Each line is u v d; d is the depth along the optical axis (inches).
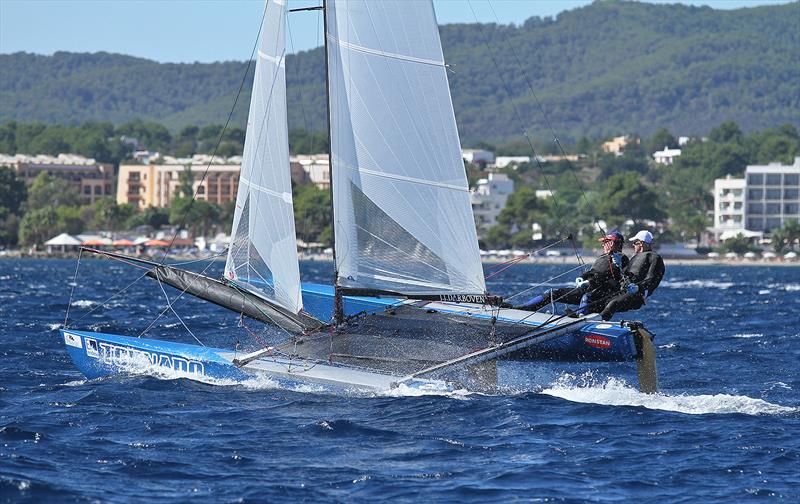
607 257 2551.7
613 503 1652.3
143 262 2600.9
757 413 2299.5
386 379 2383.1
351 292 2500.0
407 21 2447.1
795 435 2090.3
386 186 2466.8
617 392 2475.4
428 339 2514.8
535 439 2042.3
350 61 2454.5
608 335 2397.9
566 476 1793.8
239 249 2578.7
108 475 1763.0
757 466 1862.7
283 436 2036.2
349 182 2472.9
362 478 1760.6
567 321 2466.8
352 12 2447.1
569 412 2272.4
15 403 2351.1
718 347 3688.5
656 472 1824.6
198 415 2206.0
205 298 2605.8
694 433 2098.9
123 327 4247.0
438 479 1763.0
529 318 2588.6
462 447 1975.9
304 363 2487.7
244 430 2078.0
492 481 1756.9
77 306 5674.2
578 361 2450.8
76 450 1918.1
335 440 2012.8
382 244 2481.5
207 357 2568.9
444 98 2454.5
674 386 2755.9
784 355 3435.0
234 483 1723.7
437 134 2459.4
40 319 4677.7
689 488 1736.0
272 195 2549.2
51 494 1649.9
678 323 4896.7
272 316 2600.9
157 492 1675.7
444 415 2209.6
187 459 1866.4
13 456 1860.2
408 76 2450.8
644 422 2194.9
